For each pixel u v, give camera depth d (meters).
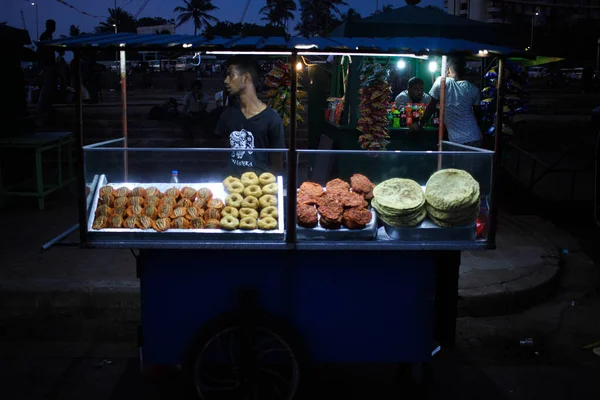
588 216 7.36
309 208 2.81
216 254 2.81
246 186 2.97
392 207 2.77
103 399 3.33
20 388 3.43
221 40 2.75
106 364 3.73
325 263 2.83
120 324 4.26
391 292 2.86
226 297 2.85
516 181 7.96
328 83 7.61
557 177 9.34
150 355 2.90
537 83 38.81
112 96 18.69
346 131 5.98
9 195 7.07
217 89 21.48
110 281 4.57
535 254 5.47
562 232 6.32
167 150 2.99
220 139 11.12
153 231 2.75
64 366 3.70
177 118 11.77
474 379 3.63
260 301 2.86
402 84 6.59
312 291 2.85
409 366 3.47
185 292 2.84
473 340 4.14
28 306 4.36
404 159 3.07
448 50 2.62
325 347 2.91
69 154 7.74
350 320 2.88
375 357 2.92
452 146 3.69
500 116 2.72
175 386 3.47
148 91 21.70
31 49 8.12
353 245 2.75
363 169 3.08
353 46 2.61
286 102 4.23
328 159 3.17
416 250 2.79
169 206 2.88
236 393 3.11
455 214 2.78
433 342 3.29
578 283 5.13
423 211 2.83
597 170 5.22
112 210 2.86
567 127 15.44
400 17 5.60
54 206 7.07
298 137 10.96
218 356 2.95
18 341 4.02
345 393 3.44
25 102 7.71
